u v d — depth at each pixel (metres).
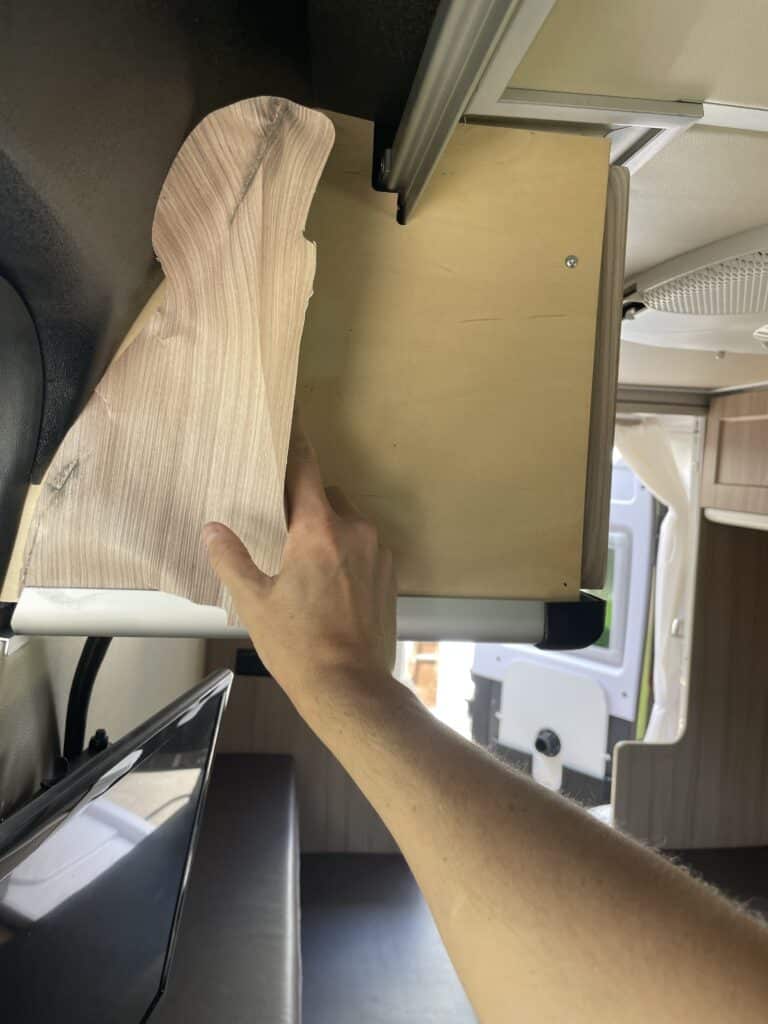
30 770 0.73
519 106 0.64
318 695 0.37
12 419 0.40
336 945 1.89
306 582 0.42
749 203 0.98
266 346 0.45
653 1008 0.21
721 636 2.85
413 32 0.49
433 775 0.29
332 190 0.58
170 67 0.36
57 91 0.27
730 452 2.58
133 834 0.61
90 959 0.55
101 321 0.40
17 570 0.47
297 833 1.91
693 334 1.56
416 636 0.59
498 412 0.60
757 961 0.21
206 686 0.74
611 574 3.29
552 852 0.25
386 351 0.59
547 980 0.23
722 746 2.86
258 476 0.46
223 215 0.42
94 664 0.80
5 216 0.28
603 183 0.60
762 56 0.59
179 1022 1.05
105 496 0.47
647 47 0.58
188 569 0.48
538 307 0.60
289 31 0.49
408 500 0.59
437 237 0.59
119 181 0.35
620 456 3.10
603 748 3.23
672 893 0.23
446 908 0.26
